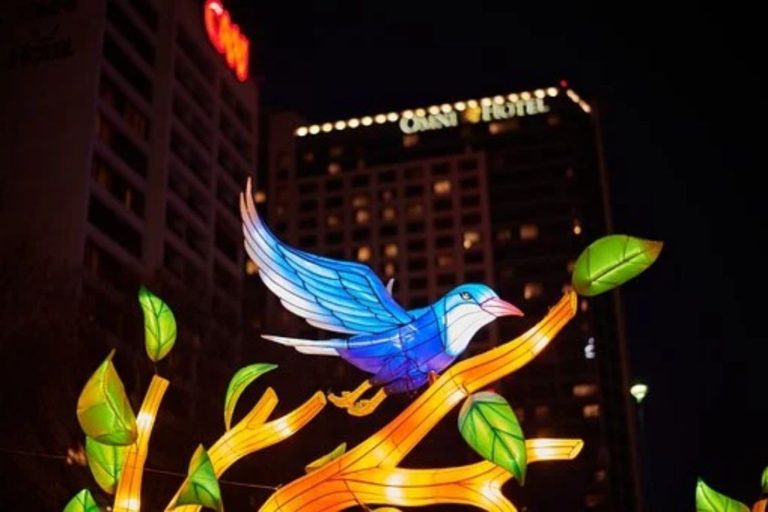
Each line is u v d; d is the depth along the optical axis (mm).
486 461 10711
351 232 110500
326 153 114500
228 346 39969
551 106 112938
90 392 10109
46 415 29734
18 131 57562
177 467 32219
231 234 71438
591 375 99938
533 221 108000
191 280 60719
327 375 38188
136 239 60094
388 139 114062
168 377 36375
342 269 11828
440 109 114000
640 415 28703
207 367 38500
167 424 32844
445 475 10695
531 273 105875
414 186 110938
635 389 28828
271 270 11859
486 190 109688
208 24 72875
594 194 112375
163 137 64125
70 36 59500
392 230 109688
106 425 10156
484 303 11062
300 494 10773
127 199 59969
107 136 59219
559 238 106750
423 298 106625
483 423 9977
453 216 109062
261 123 116562
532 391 100062
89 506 11078
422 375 11258
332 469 10797
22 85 58656
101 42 59531
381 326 11438
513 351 10664
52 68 58812
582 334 101438
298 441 35406
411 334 11305
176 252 63625
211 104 71750
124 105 61438
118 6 62344
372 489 10719
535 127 112250
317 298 11703
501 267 106438
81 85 58219
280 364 37688
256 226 11977
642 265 10281
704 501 12664
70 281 38688
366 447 10781
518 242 107188
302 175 113938
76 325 34312
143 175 62188
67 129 57156
